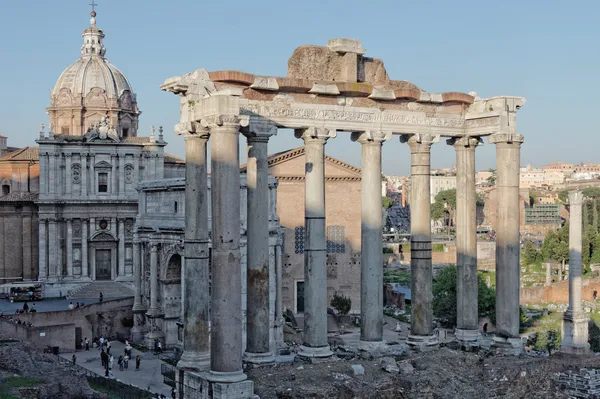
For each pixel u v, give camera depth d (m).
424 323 49.34
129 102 143.00
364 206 47.00
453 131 50.31
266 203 43.34
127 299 108.62
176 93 42.56
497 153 50.16
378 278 46.94
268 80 43.19
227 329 38.44
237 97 38.88
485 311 105.00
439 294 110.31
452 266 113.81
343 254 134.50
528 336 91.88
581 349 71.94
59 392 63.22
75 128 138.38
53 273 125.44
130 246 128.38
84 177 126.50
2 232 131.62
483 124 50.09
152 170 130.00
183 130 42.03
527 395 45.56
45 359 75.75
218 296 38.50
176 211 99.19
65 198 125.69
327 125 45.19
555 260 174.12
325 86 44.88
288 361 44.69
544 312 122.75
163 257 100.31
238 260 38.81
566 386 48.59
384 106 47.50
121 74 144.88
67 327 98.81
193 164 42.25
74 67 141.75
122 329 107.94
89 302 118.12
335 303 122.31
